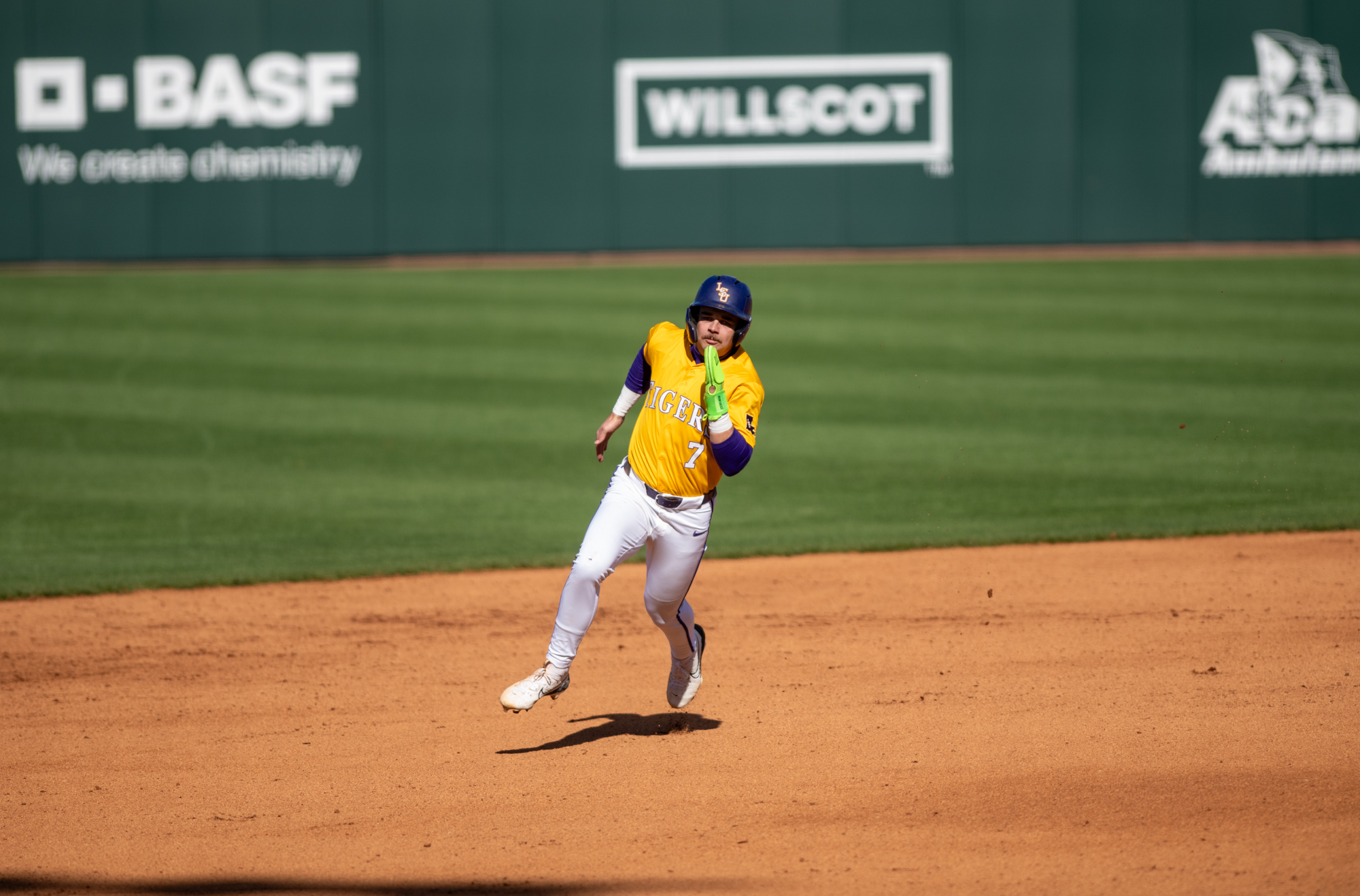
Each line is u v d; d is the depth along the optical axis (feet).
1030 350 192.75
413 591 98.94
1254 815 53.11
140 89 288.10
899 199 287.28
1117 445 142.51
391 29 285.43
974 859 50.26
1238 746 61.21
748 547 109.29
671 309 229.66
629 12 284.41
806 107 285.64
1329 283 240.73
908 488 127.95
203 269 284.41
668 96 286.66
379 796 59.31
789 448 144.66
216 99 288.30
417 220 290.76
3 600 96.78
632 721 69.51
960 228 286.87
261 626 90.12
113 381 181.57
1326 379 170.09
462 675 79.00
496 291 249.96
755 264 279.28
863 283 252.42
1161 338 199.00
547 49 285.84
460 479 134.72
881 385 174.19
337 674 79.41
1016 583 96.68
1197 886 47.11
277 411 164.25
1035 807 55.11
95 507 124.57
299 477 135.64
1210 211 281.95
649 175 289.12
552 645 61.77
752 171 288.30
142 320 224.74
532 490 130.31
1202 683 71.67
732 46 284.61
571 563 106.22
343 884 49.80
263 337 210.18
